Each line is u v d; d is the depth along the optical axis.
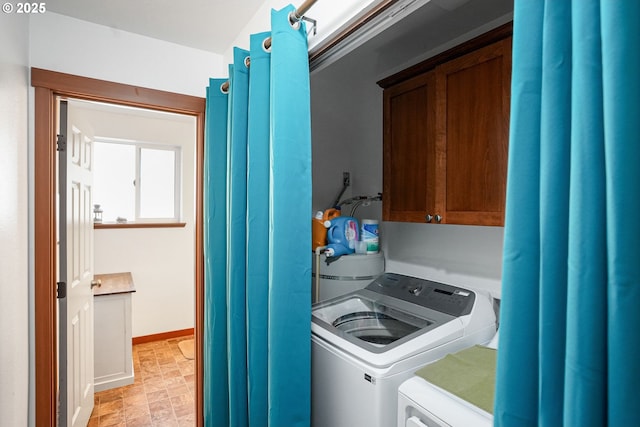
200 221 2.08
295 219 1.19
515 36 0.59
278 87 1.15
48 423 1.63
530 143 0.57
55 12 1.66
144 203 3.56
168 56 1.94
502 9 1.50
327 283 1.98
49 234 1.64
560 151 0.52
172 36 1.88
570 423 0.48
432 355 1.19
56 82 1.64
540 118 0.56
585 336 0.47
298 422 1.21
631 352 0.43
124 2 1.58
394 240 2.11
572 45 0.50
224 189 1.75
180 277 3.64
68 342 1.79
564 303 0.52
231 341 1.45
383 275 1.91
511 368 0.58
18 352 1.43
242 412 1.45
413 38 1.77
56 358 1.71
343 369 1.21
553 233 0.52
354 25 1.07
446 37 1.76
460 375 1.05
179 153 3.68
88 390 2.21
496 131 1.27
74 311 1.89
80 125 2.02
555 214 0.52
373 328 1.69
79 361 2.00
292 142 1.17
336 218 2.03
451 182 1.44
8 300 1.30
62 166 1.74
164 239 3.55
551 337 0.53
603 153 0.46
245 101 1.48
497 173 1.26
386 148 1.79
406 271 2.02
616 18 0.44
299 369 1.21
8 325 1.30
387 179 1.79
